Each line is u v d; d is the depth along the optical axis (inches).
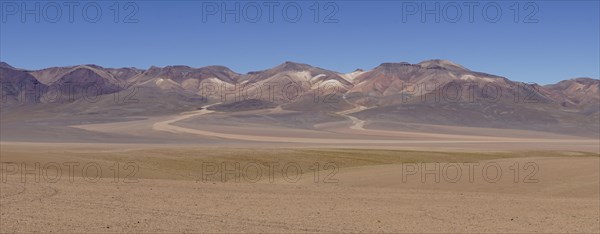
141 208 838.5
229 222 743.7
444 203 953.5
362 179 1455.5
